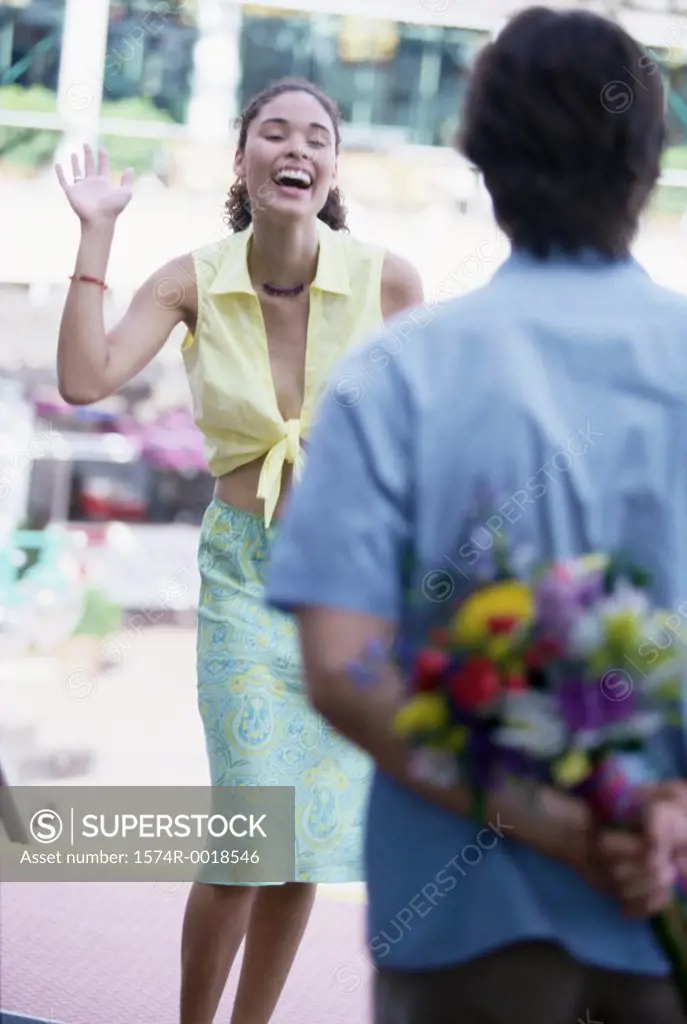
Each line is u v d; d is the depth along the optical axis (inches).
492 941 128.6
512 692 120.6
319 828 269.1
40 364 825.5
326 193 284.8
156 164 756.0
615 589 124.4
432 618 129.0
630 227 137.9
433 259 740.7
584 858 126.0
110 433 866.8
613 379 131.3
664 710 125.2
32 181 745.0
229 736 265.6
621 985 130.3
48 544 770.2
